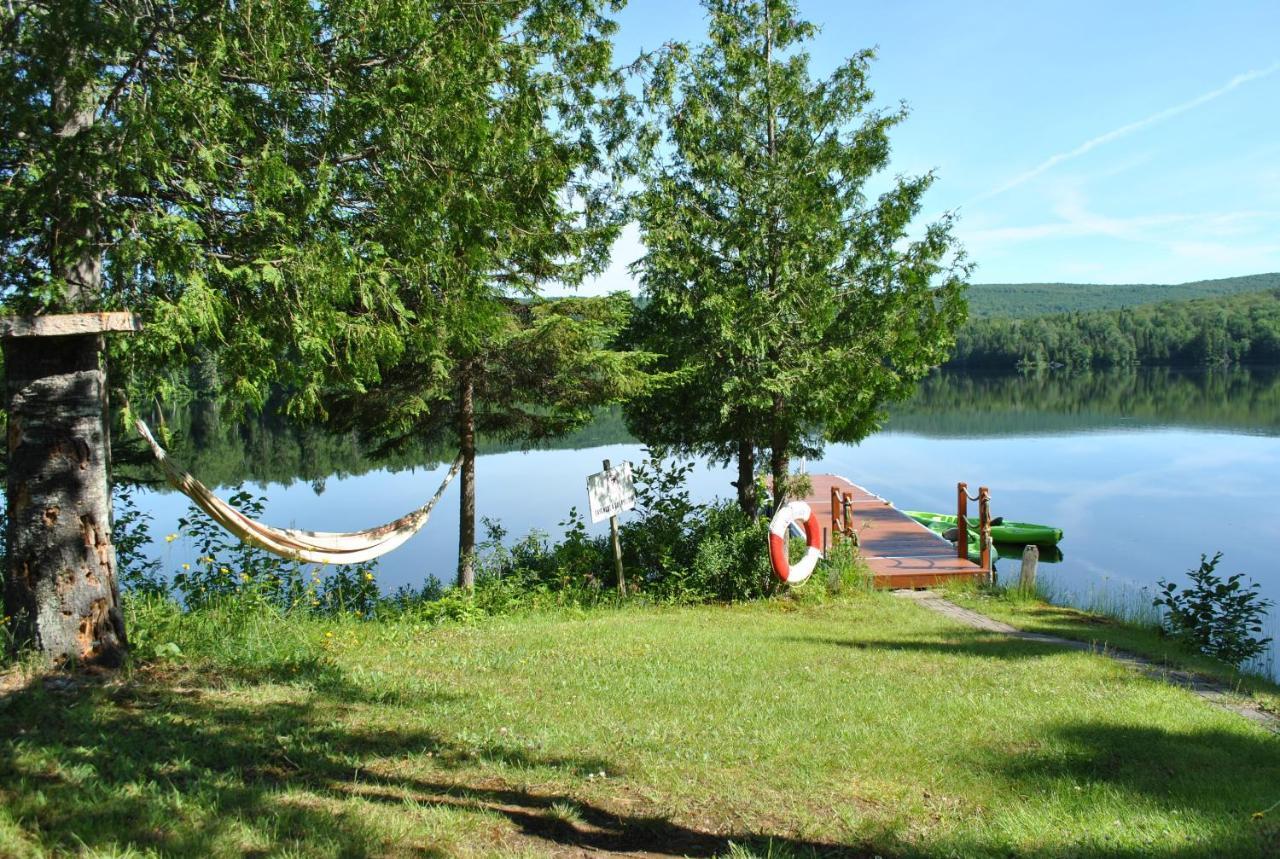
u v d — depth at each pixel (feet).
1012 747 17.85
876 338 39.24
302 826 11.02
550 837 12.05
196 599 26.09
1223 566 54.85
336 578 33.94
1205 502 75.77
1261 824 13.52
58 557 17.51
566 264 35.40
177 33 17.30
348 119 19.86
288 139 19.77
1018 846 12.62
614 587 41.32
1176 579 51.72
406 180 21.11
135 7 16.94
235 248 19.51
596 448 123.65
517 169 23.89
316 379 21.39
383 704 18.13
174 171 17.08
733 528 41.91
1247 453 104.58
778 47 39.04
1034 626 34.91
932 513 70.64
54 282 16.78
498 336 28.30
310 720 16.11
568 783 14.30
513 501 73.46
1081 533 64.85
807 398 39.17
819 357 38.83
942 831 13.43
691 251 38.50
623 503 39.91
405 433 39.78
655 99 35.06
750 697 21.26
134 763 12.50
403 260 22.09
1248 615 32.48
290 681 18.97
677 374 38.27
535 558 42.70
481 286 24.62
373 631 27.48
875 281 40.06
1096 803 14.70
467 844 11.34
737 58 38.11
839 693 22.03
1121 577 52.47
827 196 39.01
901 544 52.31
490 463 103.71
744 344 37.06
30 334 15.76
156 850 9.82
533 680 22.09
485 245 23.58
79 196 16.07
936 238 39.29
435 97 20.36
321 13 20.21
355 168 21.33
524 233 25.35
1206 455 103.86
